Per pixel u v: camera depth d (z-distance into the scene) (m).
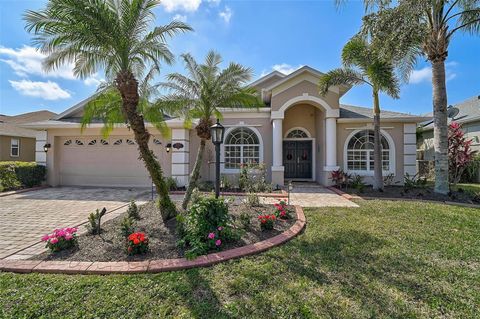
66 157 14.73
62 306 3.13
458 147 14.41
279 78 17.56
